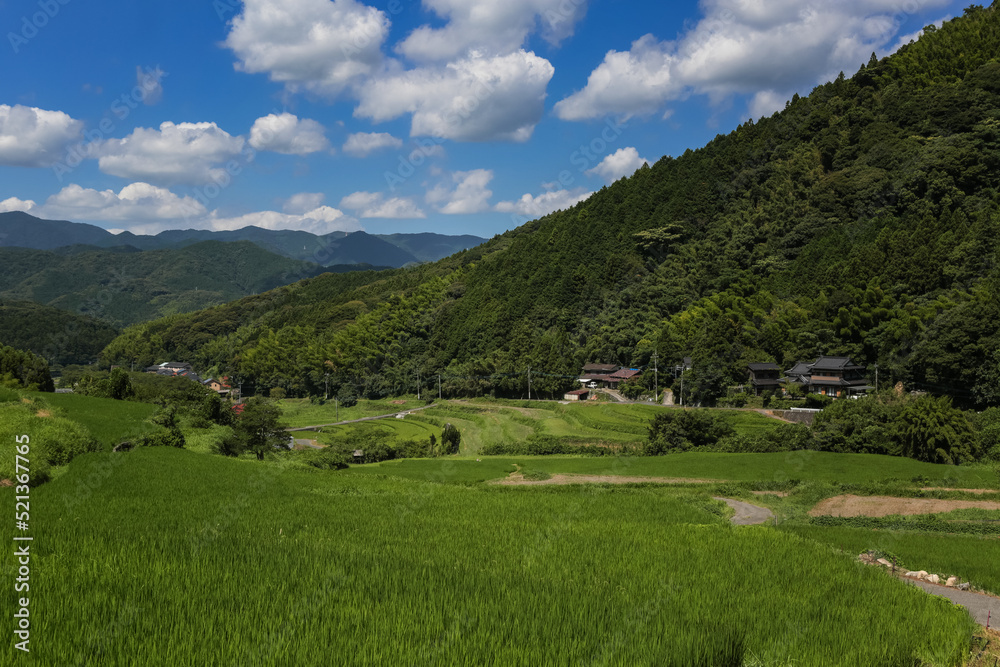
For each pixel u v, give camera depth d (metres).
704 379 86.12
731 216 138.62
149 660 7.77
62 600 9.88
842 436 57.59
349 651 8.42
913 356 72.25
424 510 27.16
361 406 127.31
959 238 88.06
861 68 155.12
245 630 9.06
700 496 42.34
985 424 55.88
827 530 31.94
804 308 96.50
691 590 14.11
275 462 48.06
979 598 18.47
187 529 17.73
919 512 38.16
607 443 69.31
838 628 11.75
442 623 9.98
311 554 14.80
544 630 9.97
